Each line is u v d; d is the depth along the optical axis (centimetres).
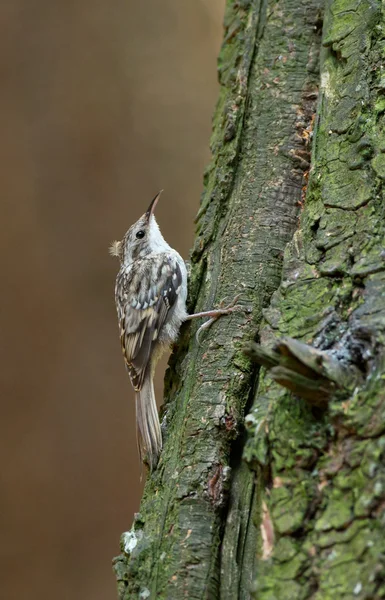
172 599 440
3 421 1452
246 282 580
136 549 472
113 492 1484
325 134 555
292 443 397
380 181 483
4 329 1466
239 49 727
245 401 518
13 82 1503
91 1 1554
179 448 514
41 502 1445
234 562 448
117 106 1550
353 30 584
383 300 417
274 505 387
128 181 1555
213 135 740
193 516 470
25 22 1512
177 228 1612
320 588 352
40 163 1502
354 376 392
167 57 1611
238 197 636
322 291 462
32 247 1477
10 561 1420
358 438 374
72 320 1497
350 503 363
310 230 505
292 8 712
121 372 1526
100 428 1493
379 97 530
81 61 1534
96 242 1520
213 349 552
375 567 337
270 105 666
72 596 1430
